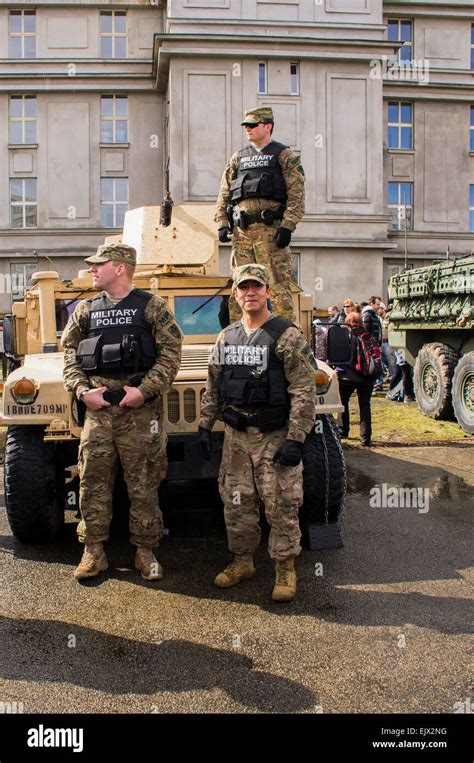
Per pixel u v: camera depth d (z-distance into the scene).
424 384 10.14
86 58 23.41
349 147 22.55
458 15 24.83
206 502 5.38
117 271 3.72
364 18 22.28
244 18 21.80
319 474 4.24
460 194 25.59
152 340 3.70
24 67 23.33
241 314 5.04
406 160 25.31
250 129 4.45
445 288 9.11
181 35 21.16
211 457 4.14
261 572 3.97
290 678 2.80
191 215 5.70
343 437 8.62
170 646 3.07
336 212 22.55
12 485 4.17
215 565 4.08
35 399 4.08
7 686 2.75
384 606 3.49
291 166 4.41
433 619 3.34
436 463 7.09
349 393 8.16
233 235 4.64
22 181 23.75
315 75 22.30
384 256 24.83
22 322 5.68
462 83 25.08
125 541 4.56
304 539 4.41
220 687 2.74
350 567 4.06
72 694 2.69
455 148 25.53
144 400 3.64
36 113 23.70
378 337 9.96
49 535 4.41
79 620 3.34
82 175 23.75
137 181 23.91
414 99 25.12
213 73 21.72
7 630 3.24
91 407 3.66
